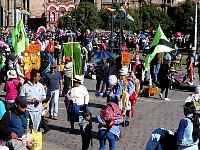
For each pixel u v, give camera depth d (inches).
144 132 1304.1
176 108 1691.7
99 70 1947.6
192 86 2187.5
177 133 792.3
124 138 1236.5
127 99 1197.1
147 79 2060.8
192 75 2230.6
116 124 960.3
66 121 1440.7
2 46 2267.5
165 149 794.8
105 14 5925.2
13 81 1263.5
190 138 789.2
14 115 821.9
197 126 792.3
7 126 788.0
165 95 1882.4
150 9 6077.8
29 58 1793.8
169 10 7155.5
